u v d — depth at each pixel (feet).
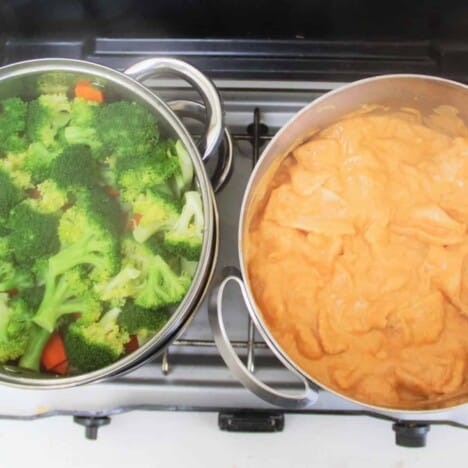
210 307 1.38
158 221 1.49
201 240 1.46
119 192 1.55
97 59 1.78
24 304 1.48
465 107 1.53
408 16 1.74
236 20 1.78
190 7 1.74
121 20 1.78
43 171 1.55
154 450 1.59
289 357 1.32
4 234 1.52
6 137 1.57
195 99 1.73
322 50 1.77
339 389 1.39
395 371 1.39
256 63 1.76
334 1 1.71
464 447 1.56
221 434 1.59
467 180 1.48
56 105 1.58
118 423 1.60
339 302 1.40
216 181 1.61
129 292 1.48
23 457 1.59
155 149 1.53
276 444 1.58
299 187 1.48
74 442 1.60
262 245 1.46
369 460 1.56
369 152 1.48
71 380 1.34
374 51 1.77
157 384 1.56
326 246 1.43
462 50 1.76
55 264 1.48
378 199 1.44
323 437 1.58
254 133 1.67
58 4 1.73
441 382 1.38
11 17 1.76
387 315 1.40
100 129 1.54
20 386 1.35
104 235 1.49
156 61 1.47
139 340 1.47
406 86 1.48
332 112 1.53
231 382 1.56
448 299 1.42
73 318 1.50
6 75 1.49
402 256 1.43
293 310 1.41
